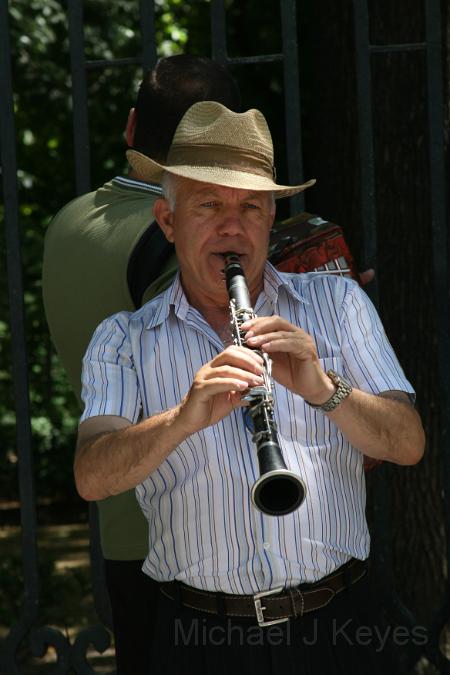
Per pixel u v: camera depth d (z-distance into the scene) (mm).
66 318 7719
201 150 6402
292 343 5832
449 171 11711
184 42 24875
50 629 8555
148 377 6469
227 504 6230
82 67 8438
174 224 6578
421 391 12086
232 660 6227
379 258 12172
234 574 6203
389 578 8539
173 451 6289
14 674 8570
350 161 12695
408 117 11930
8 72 8469
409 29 11766
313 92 13430
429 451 12117
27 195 26234
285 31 8438
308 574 6219
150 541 6574
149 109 7535
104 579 8492
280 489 5523
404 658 8492
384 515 8539
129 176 7750
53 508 30375
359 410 6082
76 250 7625
